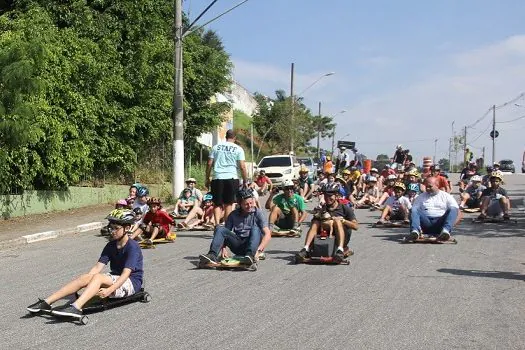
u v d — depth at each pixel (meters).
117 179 23.66
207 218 15.60
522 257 11.20
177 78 22.03
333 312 7.23
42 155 17.98
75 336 6.32
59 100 18.50
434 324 6.70
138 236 12.70
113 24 23.31
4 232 14.51
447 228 13.00
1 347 5.95
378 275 9.49
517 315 7.08
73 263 10.91
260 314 7.17
